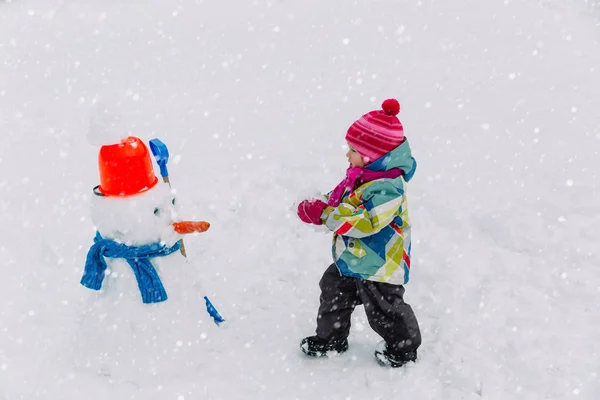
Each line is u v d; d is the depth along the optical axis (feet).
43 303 13.43
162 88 28.63
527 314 13.11
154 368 10.89
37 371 11.34
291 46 34.76
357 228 10.43
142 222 10.39
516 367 11.55
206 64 32.01
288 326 12.94
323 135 23.20
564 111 24.54
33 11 43.45
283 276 14.71
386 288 11.09
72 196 18.53
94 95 27.68
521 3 41.86
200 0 44.91
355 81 29.25
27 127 24.04
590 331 12.59
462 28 37.11
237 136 23.16
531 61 31.17
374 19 39.47
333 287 11.53
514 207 17.46
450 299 13.67
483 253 15.48
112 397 10.66
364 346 12.39
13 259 15.14
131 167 10.21
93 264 10.82
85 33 38.09
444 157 20.97
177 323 10.99
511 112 24.71
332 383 11.34
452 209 17.37
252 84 29.12
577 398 10.82
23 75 30.40
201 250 15.75
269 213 17.35
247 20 40.01
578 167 19.77
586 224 16.49
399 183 10.68
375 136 10.48
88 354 11.05
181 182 19.27
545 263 14.94
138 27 39.11
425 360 11.87
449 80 28.96
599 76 28.76
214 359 11.60
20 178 19.71
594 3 41.29
